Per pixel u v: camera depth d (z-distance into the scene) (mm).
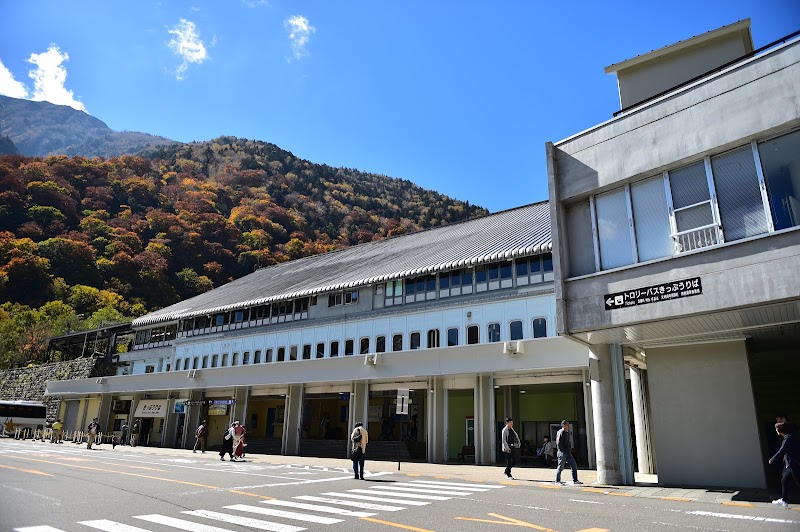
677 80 16625
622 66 17391
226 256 116438
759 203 10945
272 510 9695
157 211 121938
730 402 13602
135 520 8500
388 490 13094
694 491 12500
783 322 12016
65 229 108000
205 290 104812
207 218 125062
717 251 11273
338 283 38250
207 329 47438
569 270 13961
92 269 99000
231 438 25969
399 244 47125
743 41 15984
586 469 21141
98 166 138500
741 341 13789
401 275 33875
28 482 13258
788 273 10219
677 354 14594
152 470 17531
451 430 32719
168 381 39094
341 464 23625
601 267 13391
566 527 8117
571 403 29328
